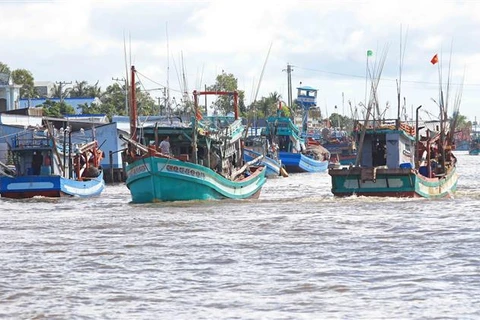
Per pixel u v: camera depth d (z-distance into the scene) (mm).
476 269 60969
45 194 131375
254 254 69125
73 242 77938
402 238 75875
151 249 72812
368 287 56344
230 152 124125
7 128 178500
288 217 93875
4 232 86000
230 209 104062
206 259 67250
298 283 57812
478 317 48906
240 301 53531
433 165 124250
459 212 96125
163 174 107938
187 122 119500
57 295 55906
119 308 52469
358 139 118250
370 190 111188
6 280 60656
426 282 57219
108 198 134750
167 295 55406
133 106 119500
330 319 49219
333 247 71750
